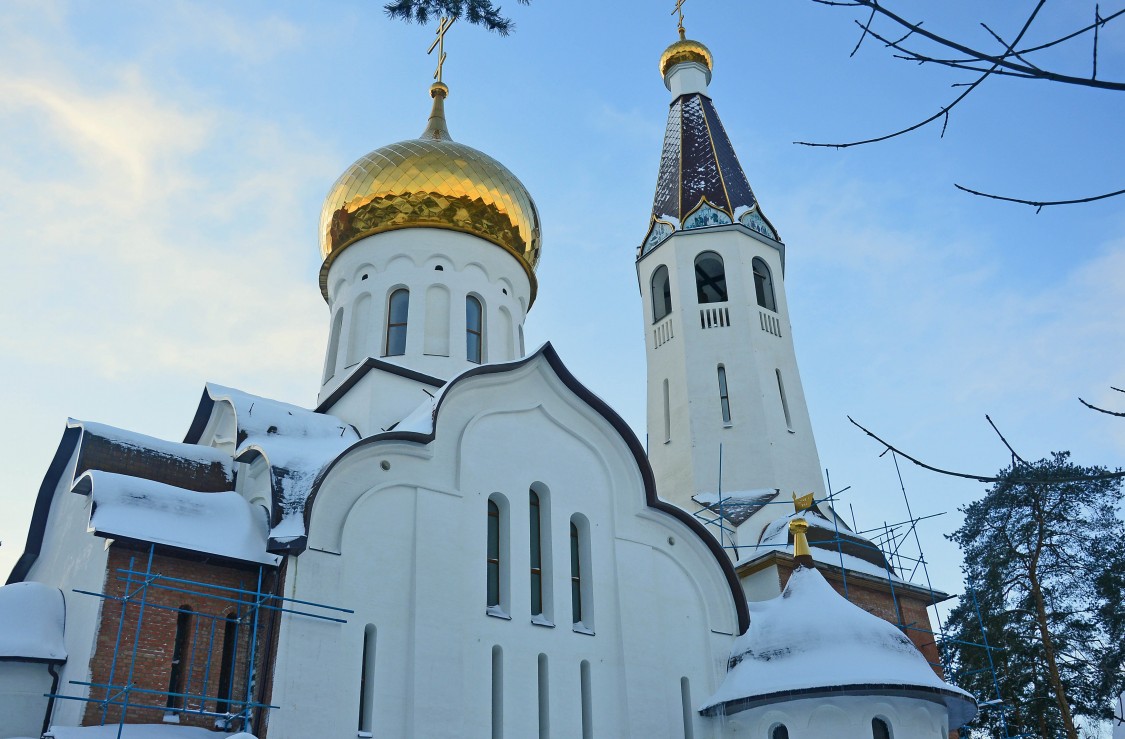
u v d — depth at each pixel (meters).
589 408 20.41
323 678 14.97
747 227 29.72
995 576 30.88
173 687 14.99
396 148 25.03
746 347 27.47
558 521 18.92
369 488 16.84
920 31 5.21
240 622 15.49
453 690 16.05
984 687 31.06
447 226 24.27
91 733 13.63
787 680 17.94
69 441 19.23
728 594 20.48
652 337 29.20
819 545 23.45
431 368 22.73
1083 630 29.70
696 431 26.50
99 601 14.88
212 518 16.12
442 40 29.45
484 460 18.44
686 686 19.03
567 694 17.41
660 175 32.03
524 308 25.77
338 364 23.52
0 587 16.98
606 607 18.75
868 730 17.41
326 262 25.41
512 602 17.53
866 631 18.52
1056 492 30.58
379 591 16.17
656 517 20.34
